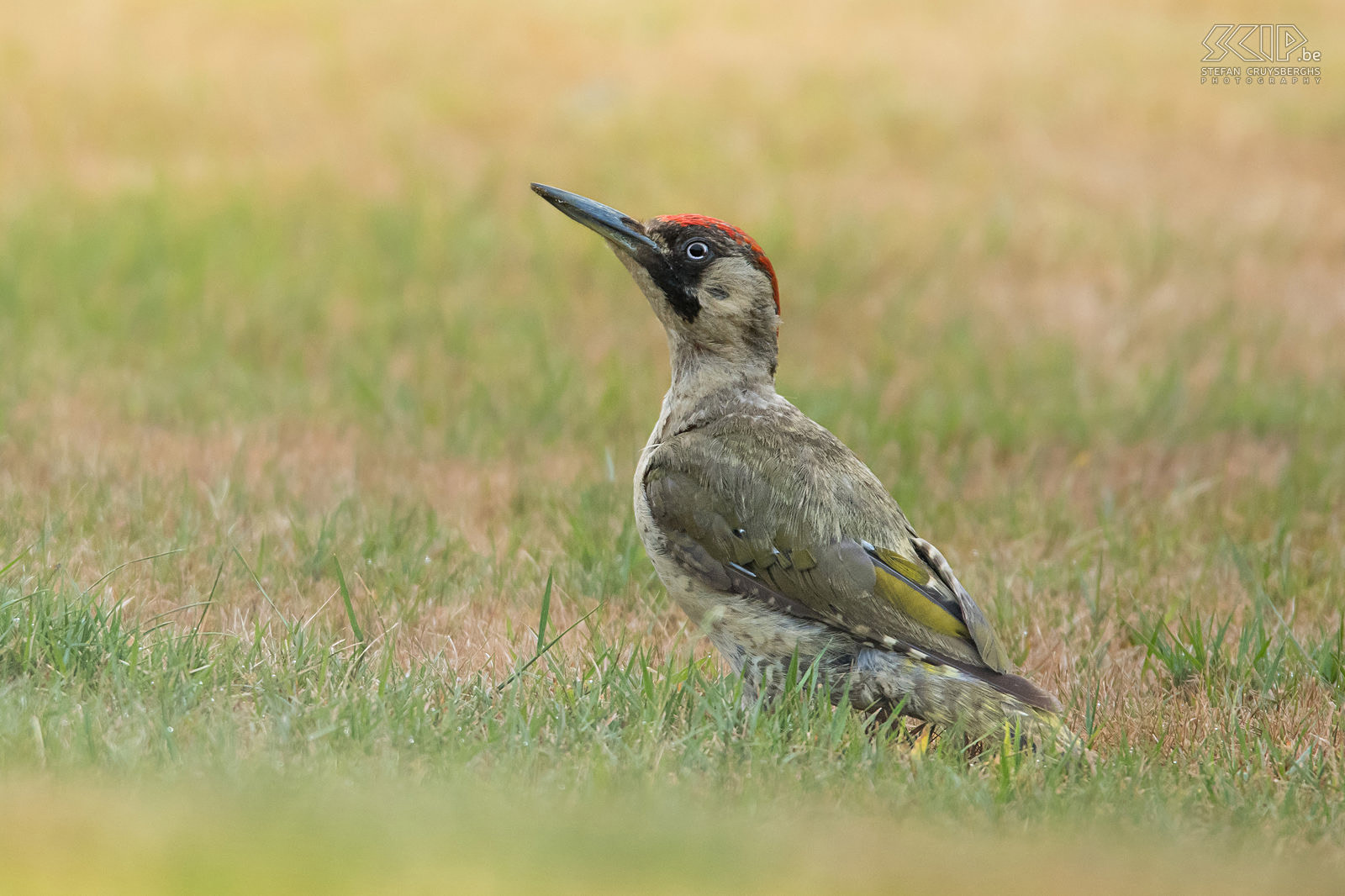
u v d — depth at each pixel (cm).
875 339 2325
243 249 2678
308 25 4428
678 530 1037
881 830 788
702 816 775
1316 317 2480
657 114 3697
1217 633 1261
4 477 1516
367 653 1095
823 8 4812
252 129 3550
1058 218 3047
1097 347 2291
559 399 1938
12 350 2067
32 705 899
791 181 3250
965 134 3622
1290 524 1511
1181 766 988
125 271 2503
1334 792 948
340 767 840
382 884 552
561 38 4384
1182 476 1706
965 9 4812
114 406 1845
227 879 534
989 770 938
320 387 1992
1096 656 1195
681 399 1098
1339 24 4597
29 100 3600
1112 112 3816
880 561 998
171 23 4378
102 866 543
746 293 1077
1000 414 1920
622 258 1095
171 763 820
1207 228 3009
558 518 1492
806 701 970
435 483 1609
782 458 1034
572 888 574
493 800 768
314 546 1341
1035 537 1493
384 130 3562
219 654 1041
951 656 967
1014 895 660
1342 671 1152
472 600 1265
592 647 1127
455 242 2755
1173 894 702
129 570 1255
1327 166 3503
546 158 3378
